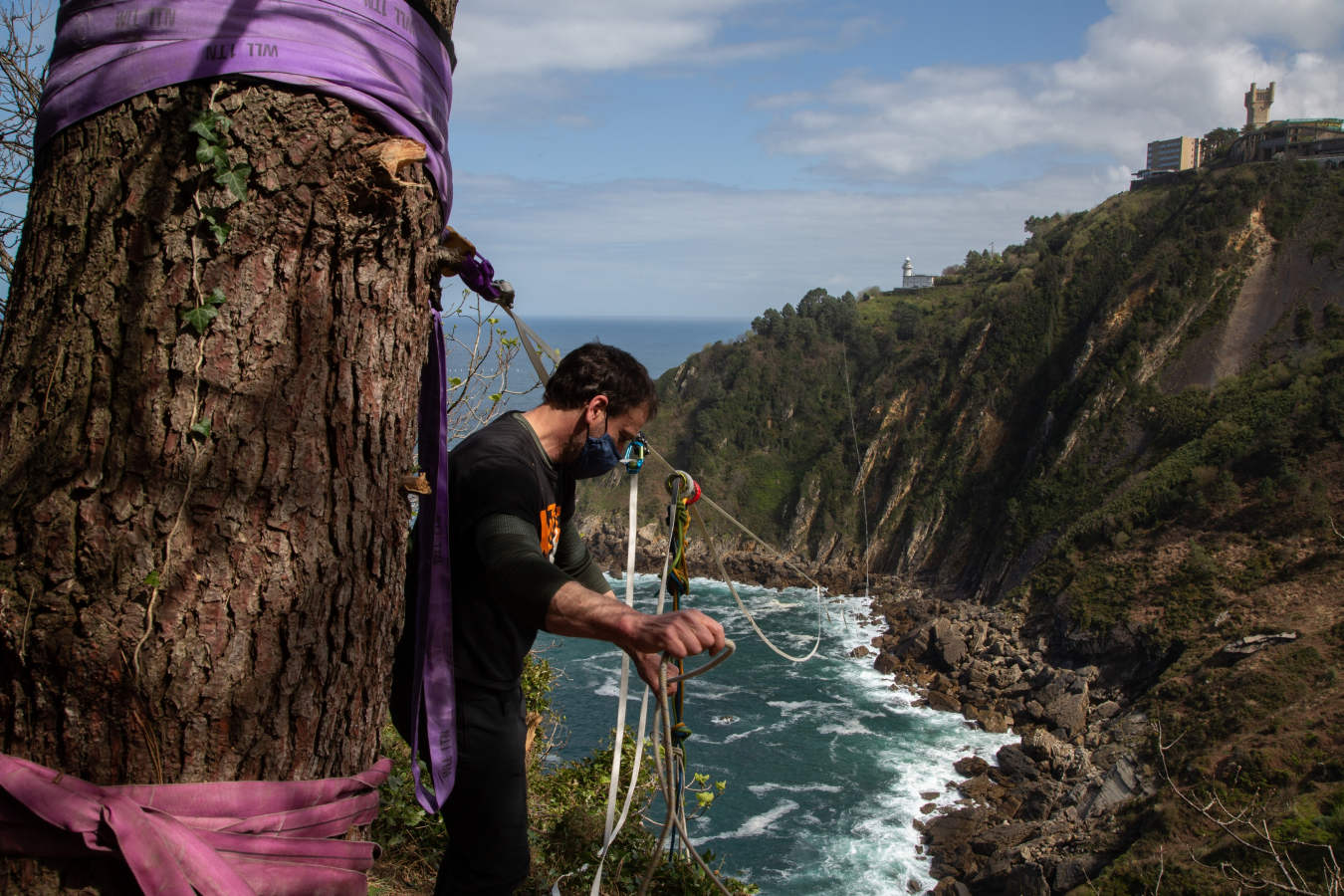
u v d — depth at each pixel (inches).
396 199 52.6
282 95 49.1
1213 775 1145.4
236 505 49.4
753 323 3417.8
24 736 47.3
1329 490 1759.4
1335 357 2050.9
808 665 1675.7
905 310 3225.9
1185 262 2455.7
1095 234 2807.6
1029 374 2615.7
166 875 46.0
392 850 152.2
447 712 69.8
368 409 54.4
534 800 194.2
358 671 56.4
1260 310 2341.3
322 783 53.7
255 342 49.5
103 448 47.6
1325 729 1162.0
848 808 1182.9
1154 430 2242.9
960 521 2527.1
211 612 48.8
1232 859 960.9
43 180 51.5
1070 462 2289.6
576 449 77.5
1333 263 2320.4
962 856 1083.9
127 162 48.7
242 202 48.7
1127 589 1782.7
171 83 48.3
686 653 51.5
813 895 1008.9
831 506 2812.5
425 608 68.6
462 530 70.1
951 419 2723.9
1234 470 1940.2
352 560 54.6
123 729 47.8
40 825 46.1
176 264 48.3
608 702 1289.4
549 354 80.8
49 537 47.1
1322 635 1406.3
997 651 1705.2
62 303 49.1
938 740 1386.6
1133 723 1374.3
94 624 46.9
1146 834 1081.4
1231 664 1437.0
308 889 51.3
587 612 56.1
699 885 155.2
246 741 50.6
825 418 3115.2
